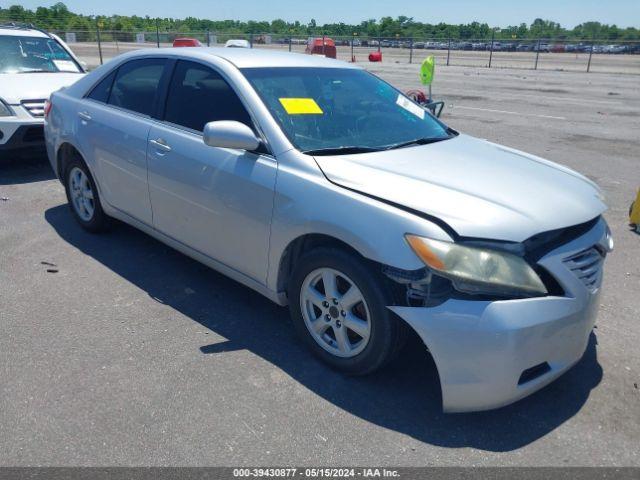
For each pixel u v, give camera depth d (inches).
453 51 1849.2
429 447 107.9
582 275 112.7
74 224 218.8
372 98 164.1
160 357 133.8
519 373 105.6
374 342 117.6
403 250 108.3
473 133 426.9
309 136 138.5
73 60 339.6
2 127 266.8
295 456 104.7
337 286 124.6
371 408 118.2
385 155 134.8
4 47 315.9
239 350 137.6
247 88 144.4
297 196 125.4
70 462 101.8
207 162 145.8
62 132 201.6
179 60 165.3
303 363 133.0
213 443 107.2
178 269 181.6
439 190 116.3
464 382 106.7
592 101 639.8
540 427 114.0
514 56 1657.2
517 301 104.5
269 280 137.6
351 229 114.7
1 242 199.9
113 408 116.0
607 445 109.5
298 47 1533.0
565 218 114.3
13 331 143.4
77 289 166.6
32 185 269.4
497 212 110.1
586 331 115.0
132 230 213.6
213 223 148.0
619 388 126.9
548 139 410.3
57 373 126.7
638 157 357.1
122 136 174.1
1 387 121.4
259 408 117.3
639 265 196.1
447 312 105.4
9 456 102.8
